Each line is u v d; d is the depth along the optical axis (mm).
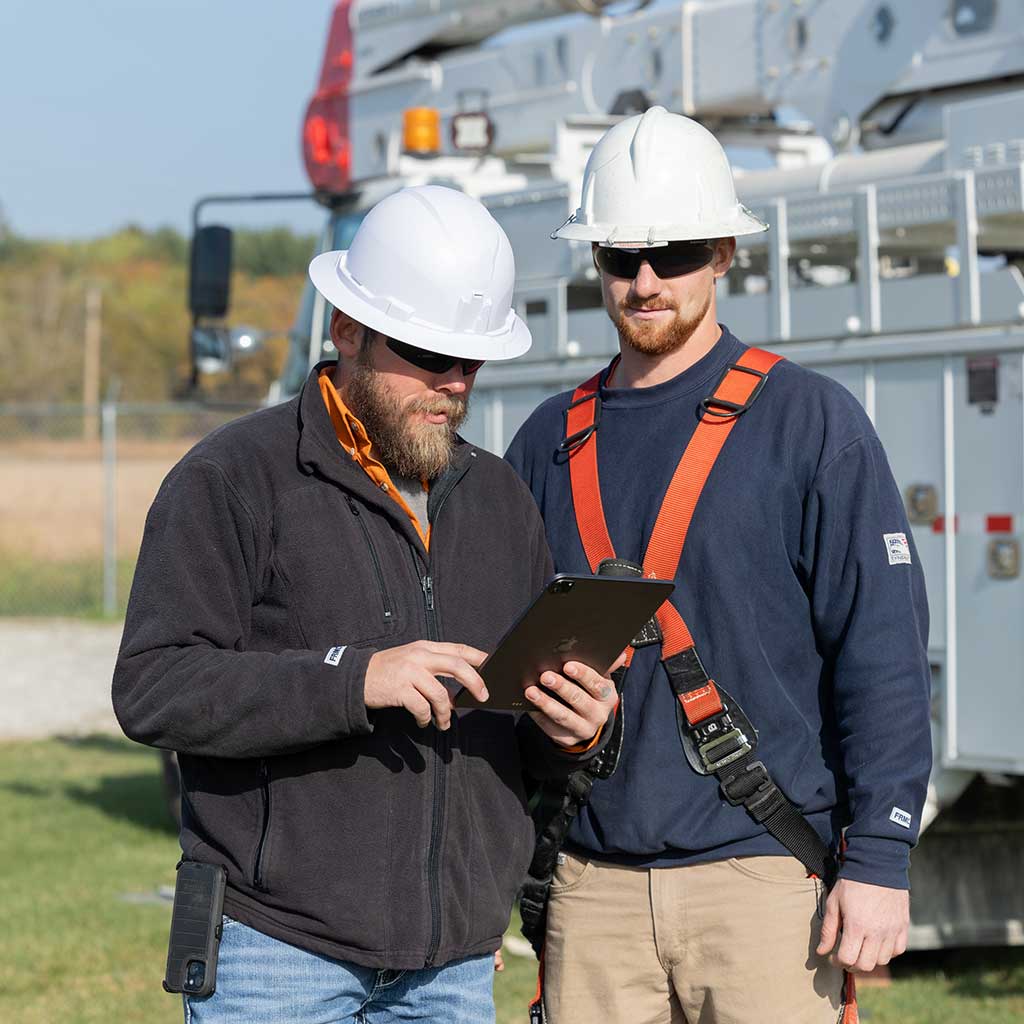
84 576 27688
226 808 3723
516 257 8594
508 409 8531
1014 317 6543
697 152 4512
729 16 9648
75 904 9445
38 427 66438
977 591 6664
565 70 10727
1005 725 6594
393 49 11891
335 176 12094
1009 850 7680
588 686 3705
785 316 7320
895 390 6922
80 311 73062
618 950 4320
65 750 15141
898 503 4211
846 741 4137
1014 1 8047
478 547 3963
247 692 3547
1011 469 6543
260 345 10711
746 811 4164
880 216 7008
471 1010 3832
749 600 4195
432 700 3510
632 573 4090
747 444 4230
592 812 4305
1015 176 6516
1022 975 7871
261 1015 3656
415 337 3709
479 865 3834
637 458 4375
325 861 3648
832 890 4102
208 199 10516
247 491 3736
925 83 8484
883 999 7422
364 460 3826
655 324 4359
